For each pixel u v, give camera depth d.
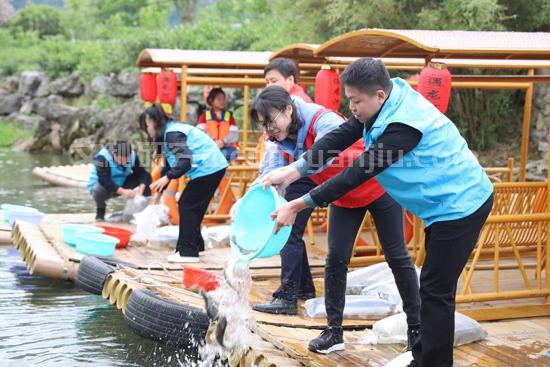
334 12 17.25
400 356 4.71
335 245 5.07
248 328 5.58
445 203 4.16
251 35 25.77
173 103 10.57
